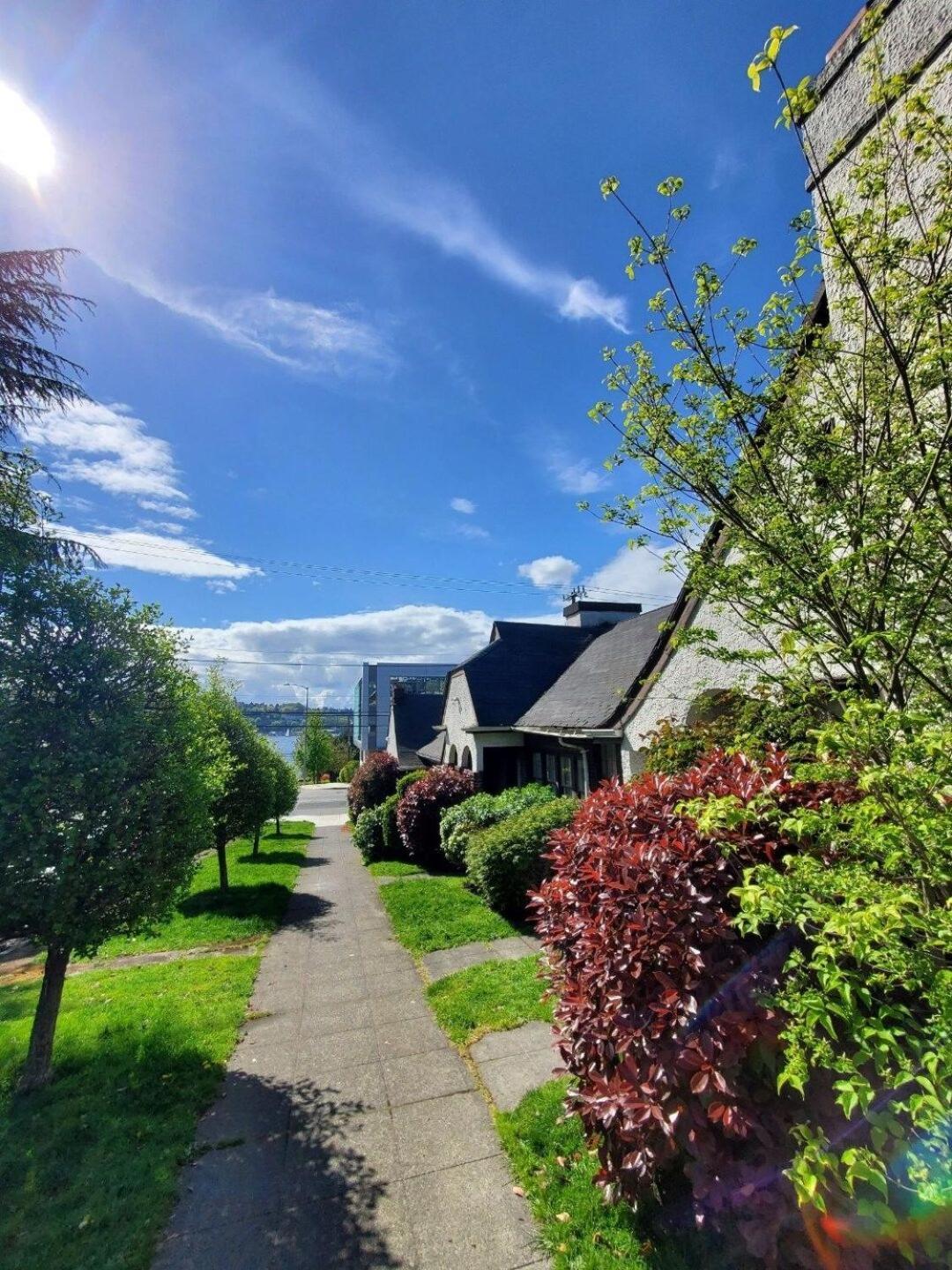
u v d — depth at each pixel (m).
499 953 6.55
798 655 2.66
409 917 8.33
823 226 3.11
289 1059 4.48
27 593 4.00
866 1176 1.44
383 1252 2.64
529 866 7.67
